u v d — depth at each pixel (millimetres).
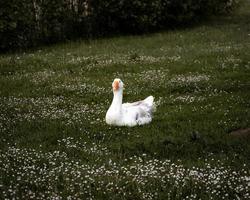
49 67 21297
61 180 9875
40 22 27141
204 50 23578
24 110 14922
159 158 11109
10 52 25656
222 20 33281
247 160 10844
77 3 28766
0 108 15047
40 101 15867
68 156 11172
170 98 16109
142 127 13219
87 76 19500
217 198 9109
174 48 24656
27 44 26594
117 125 13227
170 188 9477
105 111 14727
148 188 9500
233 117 13914
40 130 13086
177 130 13000
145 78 18688
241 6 37938
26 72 20531
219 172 9977
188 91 17109
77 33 28750
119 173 10133
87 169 10289
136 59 21953
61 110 14789
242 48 23688
